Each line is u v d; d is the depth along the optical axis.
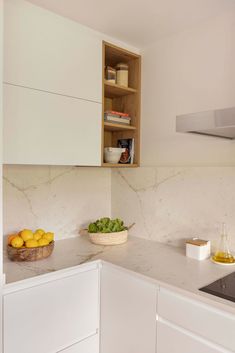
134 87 2.21
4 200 1.80
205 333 1.21
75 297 1.56
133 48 2.18
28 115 1.57
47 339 1.45
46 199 2.01
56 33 1.69
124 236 2.03
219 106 1.76
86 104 1.83
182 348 1.29
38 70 1.61
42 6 1.62
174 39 1.99
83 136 1.82
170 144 2.03
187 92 1.92
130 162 2.20
